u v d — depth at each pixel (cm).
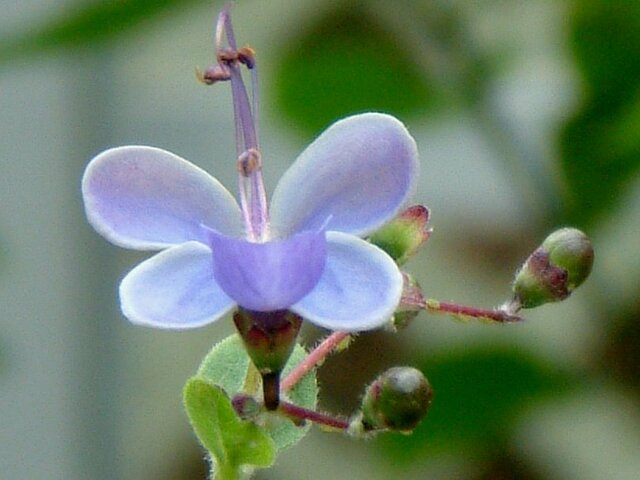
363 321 11
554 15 21
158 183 12
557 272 13
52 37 16
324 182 12
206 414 13
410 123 21
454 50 20
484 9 20
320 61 21
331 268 11
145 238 12
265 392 12
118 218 12
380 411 12
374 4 20
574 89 20
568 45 19
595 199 19
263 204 12
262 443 13
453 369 18
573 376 18
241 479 13
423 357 19
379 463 19
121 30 16
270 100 21
